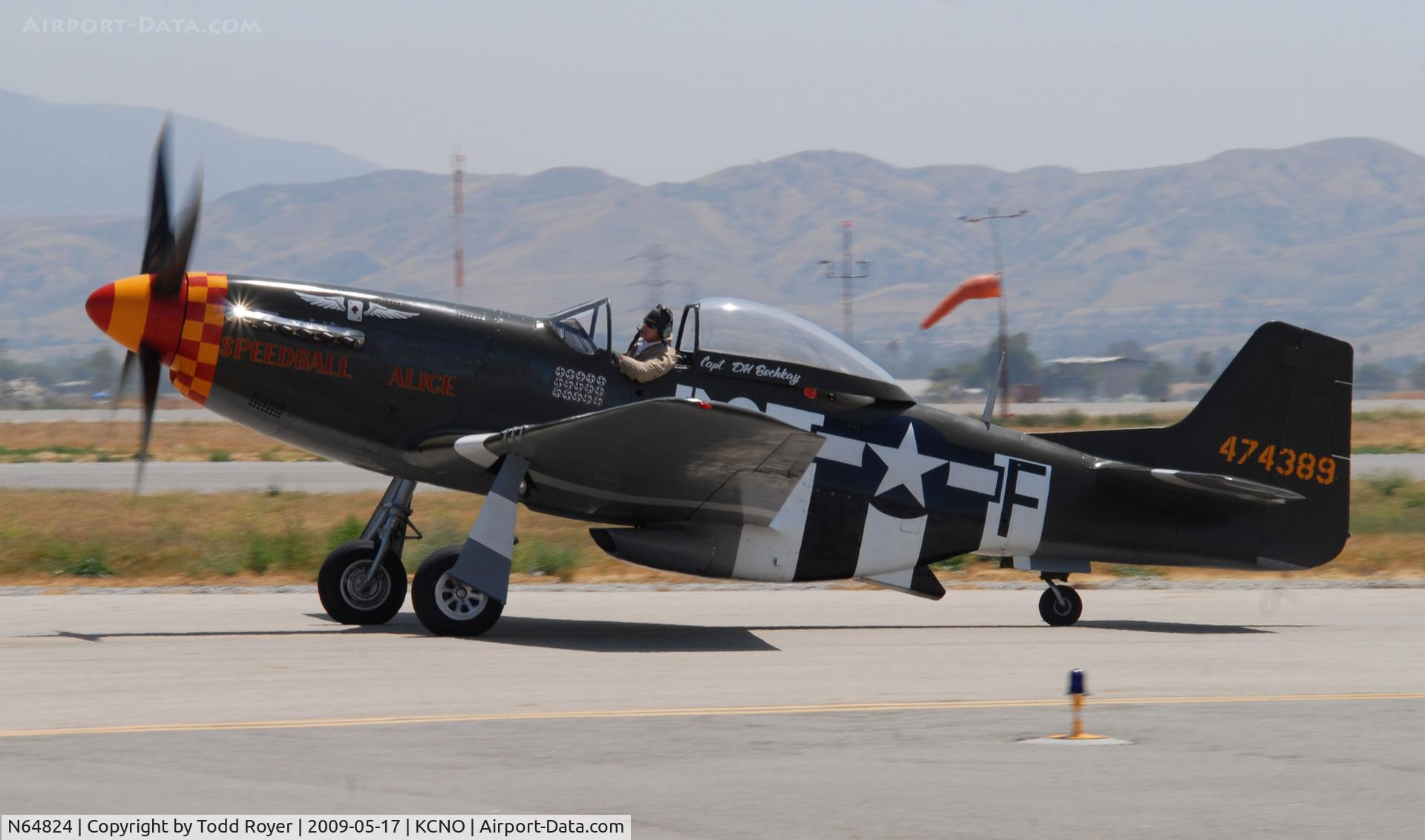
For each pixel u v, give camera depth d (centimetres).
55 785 1811
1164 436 3888
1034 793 1850
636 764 1977
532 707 2400
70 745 2041
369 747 2058
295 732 2150
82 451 12262
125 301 3188
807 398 3562
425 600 3253
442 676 2723
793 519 3522
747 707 2436
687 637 3462
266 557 4825
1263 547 3903
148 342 3238
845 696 2580
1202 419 3900
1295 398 3903
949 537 3700
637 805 1764
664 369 3469
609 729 2220
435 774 1900
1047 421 19012
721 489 3334
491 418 3400
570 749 2067
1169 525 3859
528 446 3188
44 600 4050
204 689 2528
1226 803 1809
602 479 3325
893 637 3553
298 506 6712
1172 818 1736
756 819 1711
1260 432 3903
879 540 3619
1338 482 3922
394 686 2591
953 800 1806
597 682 2689
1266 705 2541
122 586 4472
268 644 3147
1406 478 8869
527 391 3416
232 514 6303
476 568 3200
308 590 4406
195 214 3244
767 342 3550
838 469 3562
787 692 2611
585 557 5350
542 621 3741
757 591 4775
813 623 3866
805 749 2094
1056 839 1645
